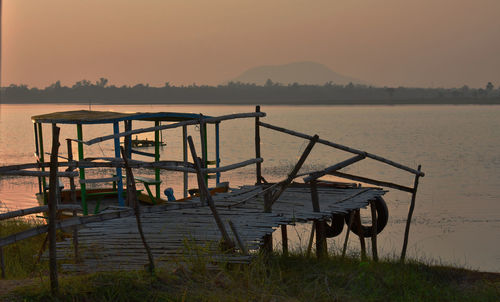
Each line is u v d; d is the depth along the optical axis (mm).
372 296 8938
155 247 8734
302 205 12344
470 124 170125
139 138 77688
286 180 11320
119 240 9125
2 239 6316
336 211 11555
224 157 68562
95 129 156000
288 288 8516
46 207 7742
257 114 14047
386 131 135000
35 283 7066
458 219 30250
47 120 14492
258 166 14789
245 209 11844
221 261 8156
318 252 11297
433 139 107750
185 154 16734
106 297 6734
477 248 23562
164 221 10672
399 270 10758
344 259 11602
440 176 52875
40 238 13445
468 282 10867
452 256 21812
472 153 79000
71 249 8461
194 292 7160
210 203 8758
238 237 8641
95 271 7438
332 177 43875
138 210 7547
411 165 62875
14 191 36125
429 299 9383
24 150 76062
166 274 7453
